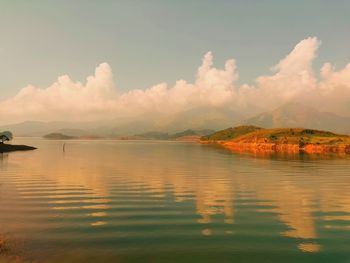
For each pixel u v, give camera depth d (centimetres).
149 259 1958
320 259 2003
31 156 12431
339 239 2362
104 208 3212
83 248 2097
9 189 4328
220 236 2389
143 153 16288
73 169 7331
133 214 2988
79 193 4056
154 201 3591
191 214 3017
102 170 7169
